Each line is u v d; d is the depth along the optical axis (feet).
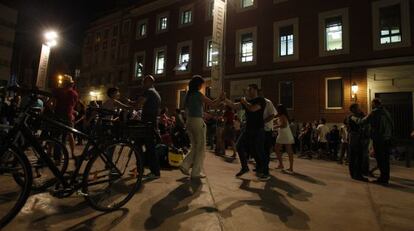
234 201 12.84
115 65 100.73
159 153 20.53
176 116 36.35
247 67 63.77
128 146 12.07
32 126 10.70
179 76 77.30
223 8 36.76
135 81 88.48
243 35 65.92
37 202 11.31
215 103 17.69
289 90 58.08
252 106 18.31
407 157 32.94
